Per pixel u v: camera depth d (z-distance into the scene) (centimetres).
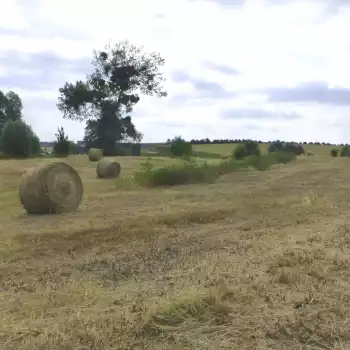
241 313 509
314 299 550
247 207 1379
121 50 7275
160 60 7456
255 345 437
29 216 1323
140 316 494
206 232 1021
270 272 661
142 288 614
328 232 951
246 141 5309
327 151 8038
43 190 1344
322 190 1864
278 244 848
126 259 788
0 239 953
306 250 779
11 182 2633
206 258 761
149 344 442
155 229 1052
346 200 1501
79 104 7138
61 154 6138
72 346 439
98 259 789
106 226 1093
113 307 541
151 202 1570
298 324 477
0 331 471
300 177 2548
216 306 516
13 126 5797
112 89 7275
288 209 1318
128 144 7344
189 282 621
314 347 437
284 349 432
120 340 450
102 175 2883
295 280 622
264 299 554
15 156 5716
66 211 1383
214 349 428
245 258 750
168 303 517
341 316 504
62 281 658
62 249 874
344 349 432
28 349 435
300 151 6725
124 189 2091
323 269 670
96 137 7062
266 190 1919
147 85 7450
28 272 718
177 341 444
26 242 932
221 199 1617
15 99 8488
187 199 1642
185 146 4197
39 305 549
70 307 543
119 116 7306
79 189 1422
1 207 1541
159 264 745
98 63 7294
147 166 2769
